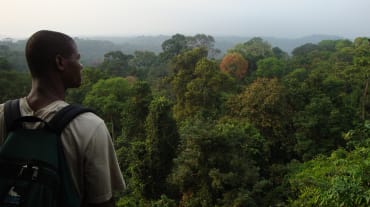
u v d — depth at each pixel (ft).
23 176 4.88
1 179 4.94
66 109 5.23
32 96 5.56
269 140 95.96
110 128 130.41
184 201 63.52
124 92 144.36
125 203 70.08
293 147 94.07
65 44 5.68
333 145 89.45
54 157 4.97
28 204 4.75
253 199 59.00
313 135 91.91
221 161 61.36
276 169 79.36
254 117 97.86
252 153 80.53
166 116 76.07
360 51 171.32
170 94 161.48
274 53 295.89
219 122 98.94
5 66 200.23
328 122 91.45
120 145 103.19
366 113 111.55
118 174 5.57
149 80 225.56
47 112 5.29
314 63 194.08
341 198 17.25
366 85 118.93
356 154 22.26
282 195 63.72
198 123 64.90
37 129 5.14
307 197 28.25
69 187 5.03
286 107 99.71
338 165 28.91
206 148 61.36
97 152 5.14
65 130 5.10
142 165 74.38
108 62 258.16
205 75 120.16
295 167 76.54
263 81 103.35
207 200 60.13
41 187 4.84
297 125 93.50
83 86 160.04
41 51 5.48
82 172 5.14
